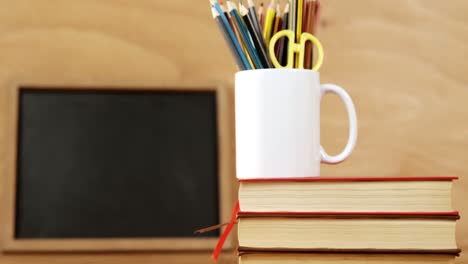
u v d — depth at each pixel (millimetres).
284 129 697
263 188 603
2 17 1295
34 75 1280
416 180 592
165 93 1287
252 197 604
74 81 1275
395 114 1301
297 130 699
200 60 1309
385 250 586
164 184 1263
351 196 596
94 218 1246
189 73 1305
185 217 1255
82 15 1305
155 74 1301
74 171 1258
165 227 1250
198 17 1313
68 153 1262
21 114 1265
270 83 700
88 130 1270
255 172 699
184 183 1264
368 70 1309
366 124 1298
